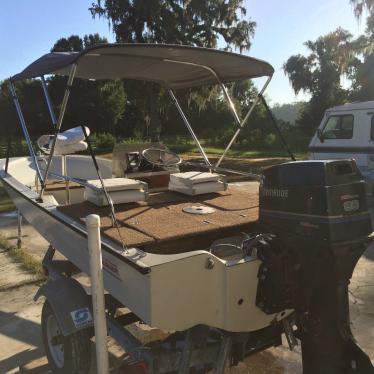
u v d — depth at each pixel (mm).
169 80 4656
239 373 3104
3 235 6574
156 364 2420
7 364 3297
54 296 2910
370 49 19016
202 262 2230
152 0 20562
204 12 22234
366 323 3748
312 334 2326
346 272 2240
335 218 2172
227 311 2354
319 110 39219
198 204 3367
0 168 5324
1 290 4520
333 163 2223
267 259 2334
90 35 36656
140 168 4383
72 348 2785
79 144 4035
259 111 32531
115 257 2434
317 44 38250
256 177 3506
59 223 3225
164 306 2182
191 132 4859
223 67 3939
